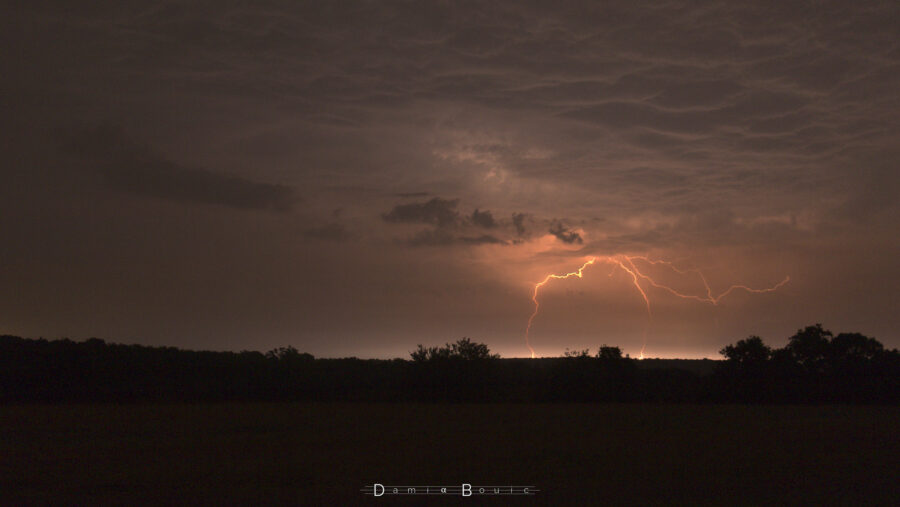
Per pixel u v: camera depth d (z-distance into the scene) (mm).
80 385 50625
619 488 14172
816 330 56469
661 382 60031
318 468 16812
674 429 27266
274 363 66000
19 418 31938
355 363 72500
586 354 59062
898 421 31750
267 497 13281
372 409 40938
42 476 15562
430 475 15773
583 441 22812
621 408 42969
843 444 21859
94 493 13641
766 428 27859
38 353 56625
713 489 14031
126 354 62156
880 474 15844
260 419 32188
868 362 54000
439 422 30922
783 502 12766
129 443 22141
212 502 12828
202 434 25234
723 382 54531
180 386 53438
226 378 58781
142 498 13156
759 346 55531
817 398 51188
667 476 15578
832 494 13492
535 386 59219
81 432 25734
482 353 57656
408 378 56062
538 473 16016
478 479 15250
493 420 32062
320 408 41312
